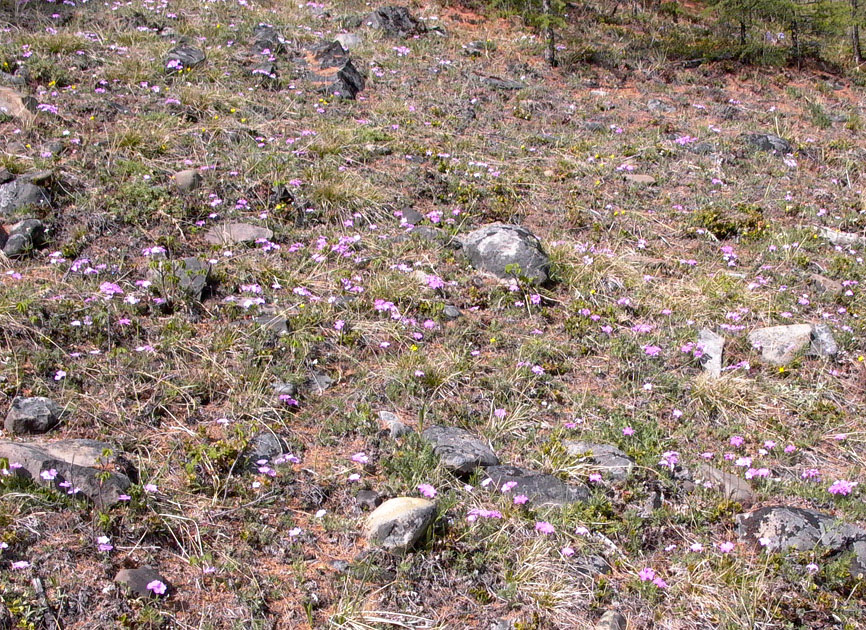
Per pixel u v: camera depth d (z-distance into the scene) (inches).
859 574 158.7
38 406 170.4
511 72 455.5
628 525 165.5
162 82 346.3
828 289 274.5
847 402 220.5
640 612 147.3
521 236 259.9
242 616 136.6
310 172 291.6
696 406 209.6
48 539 141.8
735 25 596.7
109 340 199.8
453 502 165.0
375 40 459.8
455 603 145.2
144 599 135.0
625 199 323.9
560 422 197.9
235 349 204.7
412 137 345.7
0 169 251.9
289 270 241.1
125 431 173.9
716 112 443.5
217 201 263.0
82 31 389.4
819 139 424.2
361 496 164.2
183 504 157.8
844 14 547.2
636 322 244.1
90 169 270.8
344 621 137.0
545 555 155.7
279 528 156.4
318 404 192.1
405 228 275.7
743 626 144.9
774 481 184.5
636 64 500.1
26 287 210.7
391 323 223.8
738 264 288.2
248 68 380.2
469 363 213.0
